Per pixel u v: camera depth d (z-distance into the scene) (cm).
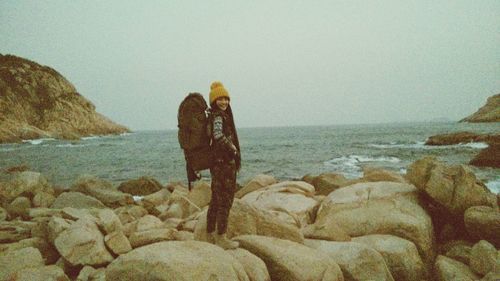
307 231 607
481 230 627
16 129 9031
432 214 732
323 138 8481
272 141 8006
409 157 3456
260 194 944
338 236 589
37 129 9762
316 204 842
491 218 617
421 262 580
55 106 11144
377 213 677
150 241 585
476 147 4050
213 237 445
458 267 557
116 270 362
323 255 480
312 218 803
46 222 686
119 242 579
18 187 1245
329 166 3006
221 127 397
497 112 11156
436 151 3878
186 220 779
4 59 11331
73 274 553
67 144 8081
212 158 414
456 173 716
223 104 414
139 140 10350
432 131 9444
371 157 3609
